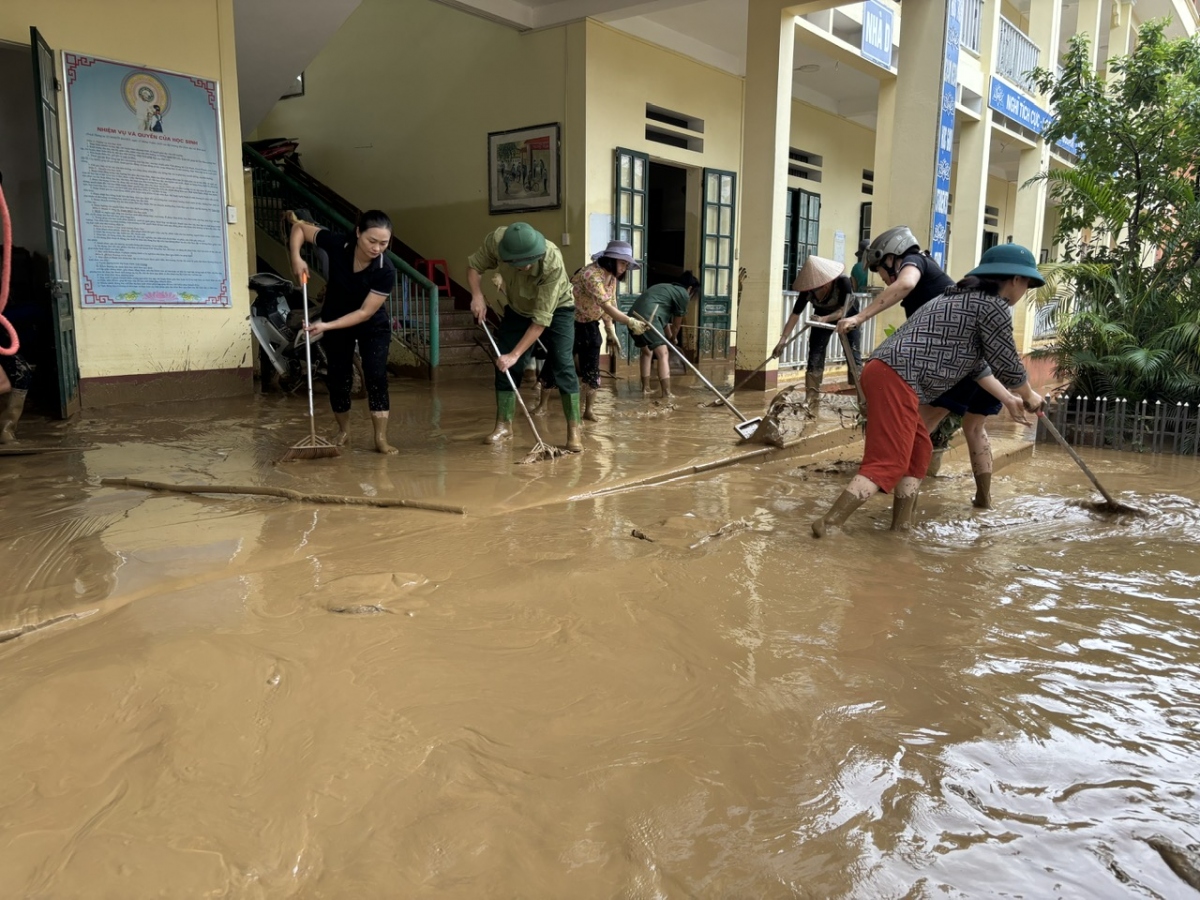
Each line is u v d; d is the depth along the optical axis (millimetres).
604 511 4227
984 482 4629
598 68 11188
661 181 14922
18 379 5898
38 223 8211
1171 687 2455
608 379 10914
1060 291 7867
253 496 4391
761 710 2236
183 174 8016
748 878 1596
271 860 1608
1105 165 7895
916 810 1821
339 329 5410
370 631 2645
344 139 13938
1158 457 6516
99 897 1505
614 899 1536
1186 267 7344
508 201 12086
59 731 2035
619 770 1936
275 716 2121
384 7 13008
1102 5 17625
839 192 16734
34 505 4145
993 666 2561
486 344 11758
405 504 4184
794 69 13805
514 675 2391
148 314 7922
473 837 1689
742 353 10375
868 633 2779
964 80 13180
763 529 4012
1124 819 1811
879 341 11359
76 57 7199
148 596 2912
